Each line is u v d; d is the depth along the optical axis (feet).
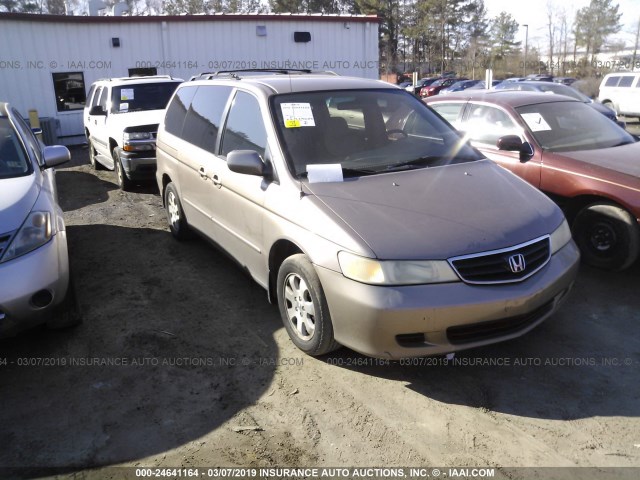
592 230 16.75
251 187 13.66
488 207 11.70
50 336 13.50
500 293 10.35
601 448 9.43
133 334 13.55
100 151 34.47
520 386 11.21
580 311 14.35
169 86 33.63
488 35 246.27
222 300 15.42
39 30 50.24
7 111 16.65
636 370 11.66
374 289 10.17
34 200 12.77
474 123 21.08
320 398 10.97
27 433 10.03
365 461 9.27
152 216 24.67
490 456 9.32
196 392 11.22
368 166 13.26
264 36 58.65
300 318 12.13
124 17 53.31
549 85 53.52
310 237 11.34
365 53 63.10
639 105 67.00
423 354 10.36
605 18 238.68
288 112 13.83
